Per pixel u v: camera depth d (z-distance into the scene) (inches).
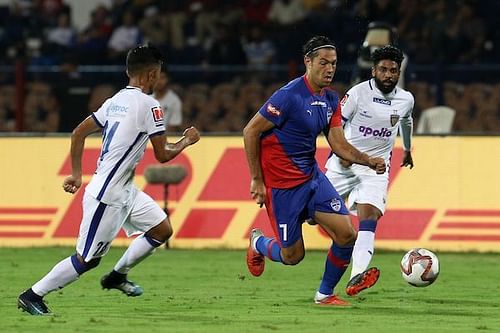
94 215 1119.6
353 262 1311.5
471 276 1585.9
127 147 1120.8
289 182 1151.0
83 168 1987.0
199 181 1978.3
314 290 1402.6
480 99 2174.0
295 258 1186.0
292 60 2458.2
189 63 2731.3
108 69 2242.9
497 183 1918.1
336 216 1157.7
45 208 1995.6
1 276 1563.7
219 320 1095.6
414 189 1932.8
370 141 1375.5
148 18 2844.5
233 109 2237.9
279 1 2854.3
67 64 2662.4
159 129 1122.7
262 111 1133.7
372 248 1322.6
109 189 1118.4
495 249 1918.1
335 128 1169.4
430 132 2071.9
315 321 1090.7
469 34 2659.9
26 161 2000.5
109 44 2817.4
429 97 2176.4
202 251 1937.7
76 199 1991.9
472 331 1029.2
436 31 2647.6
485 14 2689.5
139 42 2802.7
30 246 1991.9
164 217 1233.4
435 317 1138.0
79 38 2886.3
